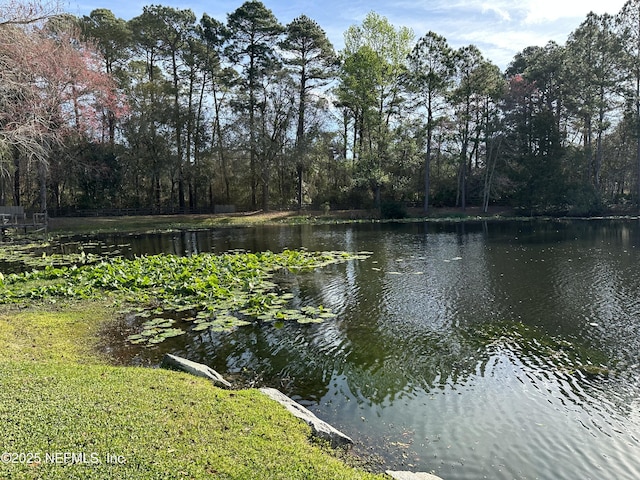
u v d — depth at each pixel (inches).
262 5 1364.4
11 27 588.4
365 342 307.9
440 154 1728.6
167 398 189.9
